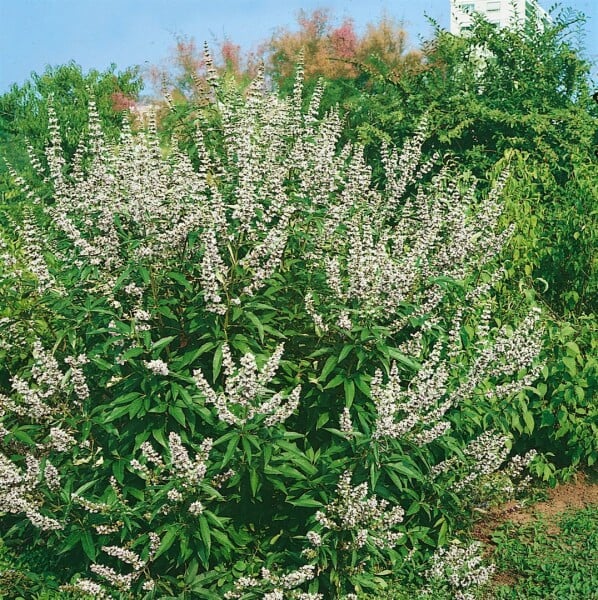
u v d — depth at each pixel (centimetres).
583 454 725
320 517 480
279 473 491
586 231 771
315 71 1644
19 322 625
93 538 519
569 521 631
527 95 1273
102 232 567
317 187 585
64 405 530
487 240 662
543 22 1377
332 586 512
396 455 502
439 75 1337
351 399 504
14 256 678
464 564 553
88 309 527
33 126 2061
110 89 2170
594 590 533
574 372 677
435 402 535
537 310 599
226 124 651
